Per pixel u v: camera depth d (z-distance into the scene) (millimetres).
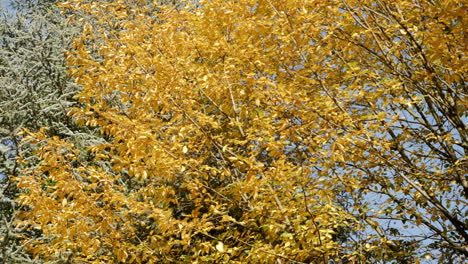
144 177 5180
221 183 6398
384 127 5695
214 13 5785
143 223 5777
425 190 6203
